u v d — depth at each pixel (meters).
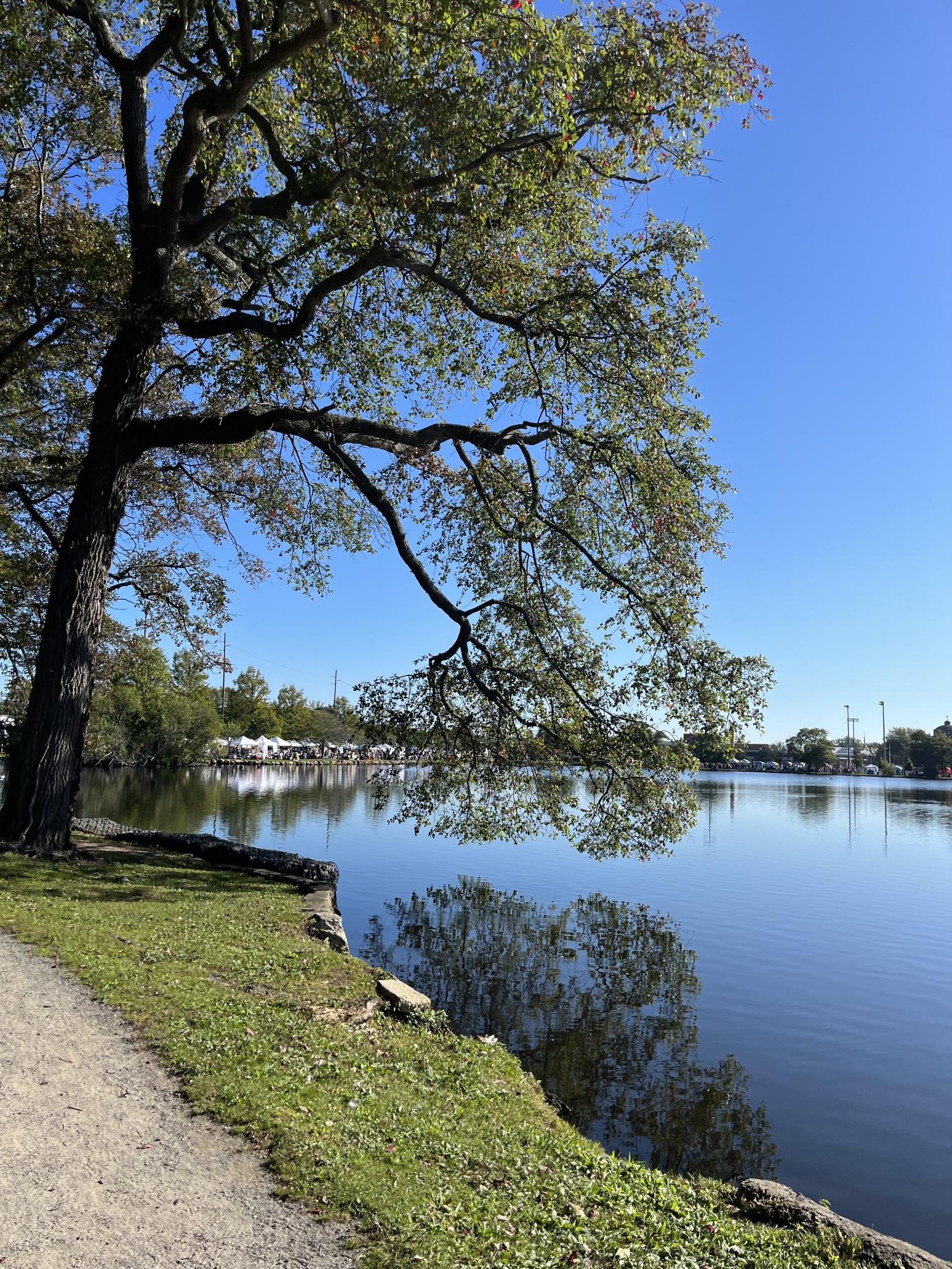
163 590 21.80
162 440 14.47
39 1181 4.04
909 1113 8.74
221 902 11.71
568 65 9.85
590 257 13.02
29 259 12.60
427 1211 4.12
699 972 14.31
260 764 108.38
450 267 12.78
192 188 13.82
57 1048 5.79
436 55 10.30
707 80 11.12
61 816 13.56
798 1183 7.16
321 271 15.67
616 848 13.96
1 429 17.89
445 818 14.51
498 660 14.66
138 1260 3.46
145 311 12.92
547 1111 6.53
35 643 20.66
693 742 13.44
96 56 13.82
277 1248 3.65
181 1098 5.18
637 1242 4.18
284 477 18.72
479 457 16.33
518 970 13.75
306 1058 6.12
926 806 74.94
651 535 13.27
